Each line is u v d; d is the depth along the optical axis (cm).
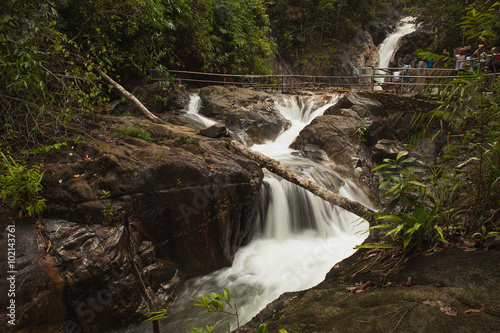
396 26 2147
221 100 915
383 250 271
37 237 322
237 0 1225
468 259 205
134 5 685
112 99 803
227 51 1238
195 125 773
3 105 442
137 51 807
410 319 165
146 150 452
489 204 243
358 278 251
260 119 859
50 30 478
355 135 767
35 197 345
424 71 1097
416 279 206
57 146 431
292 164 658
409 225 233
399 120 857
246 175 486
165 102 830
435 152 755
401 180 254
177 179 420
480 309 158
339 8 1847
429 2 1588
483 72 251
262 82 1358
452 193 262
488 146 263
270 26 1819
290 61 1864
